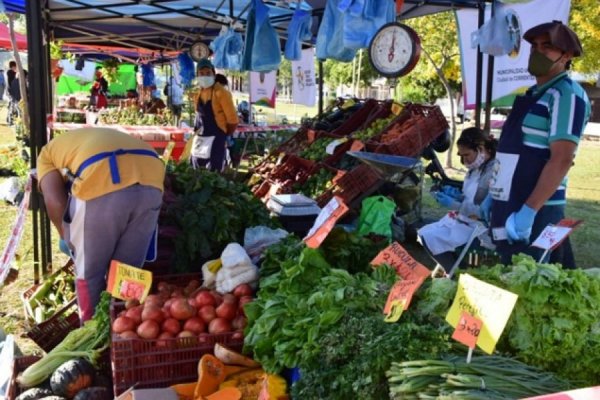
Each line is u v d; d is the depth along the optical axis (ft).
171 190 13.02
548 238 8.13
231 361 8.44
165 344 8.41
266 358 8.02
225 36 19.53
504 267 7.31
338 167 20.76
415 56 13.01
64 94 69.92
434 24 39.88
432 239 14.53
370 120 22.98
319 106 28.40
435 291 7.09
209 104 23.15
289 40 16.19
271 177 21.98
